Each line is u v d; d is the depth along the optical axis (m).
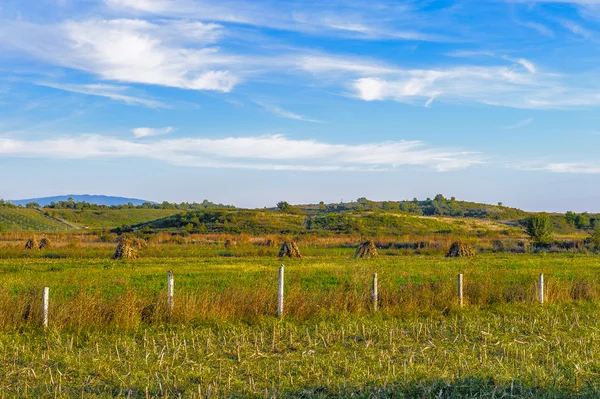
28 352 12.80
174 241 60.41
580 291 21.89
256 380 11.25
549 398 10.14
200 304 16.59
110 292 20.84
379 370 11.80
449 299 19.25
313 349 13.61
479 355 13.37
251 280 24.08
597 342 14.75
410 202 162.88
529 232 55.59
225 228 84.81
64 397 10.02
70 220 144.00
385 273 26.02
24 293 17.06
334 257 40.34
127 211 170.88
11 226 118.88
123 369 11.73
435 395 10.20
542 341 14.91
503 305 19.47
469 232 86.69
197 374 11.33
